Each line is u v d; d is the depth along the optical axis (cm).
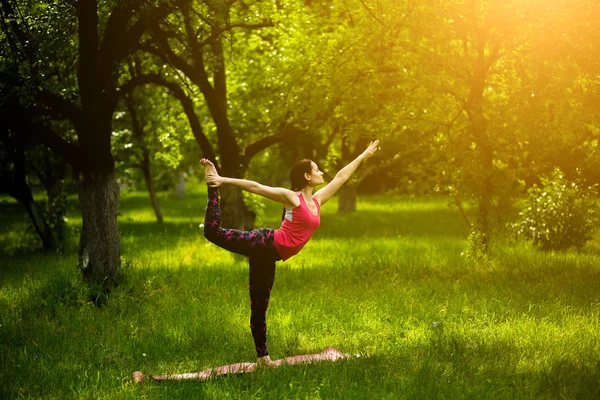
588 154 1241
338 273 1173
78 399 573
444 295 971
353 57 1277
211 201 620
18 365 658
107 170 1002
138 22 1000
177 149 2083
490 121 1221
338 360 653
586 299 915
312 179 633
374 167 1616
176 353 716
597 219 1521
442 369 623
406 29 1230
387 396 560
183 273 1173
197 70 1454
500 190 1259
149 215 2939
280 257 624
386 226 2219
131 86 1090
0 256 1534
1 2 920
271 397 564
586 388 564
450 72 1223
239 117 2003
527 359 652
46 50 934
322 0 1418
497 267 1198
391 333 766
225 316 859
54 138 980
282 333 776
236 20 1515
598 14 1061
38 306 928
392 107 1288
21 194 1631
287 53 1518
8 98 965
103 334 779
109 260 1004
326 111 1441
